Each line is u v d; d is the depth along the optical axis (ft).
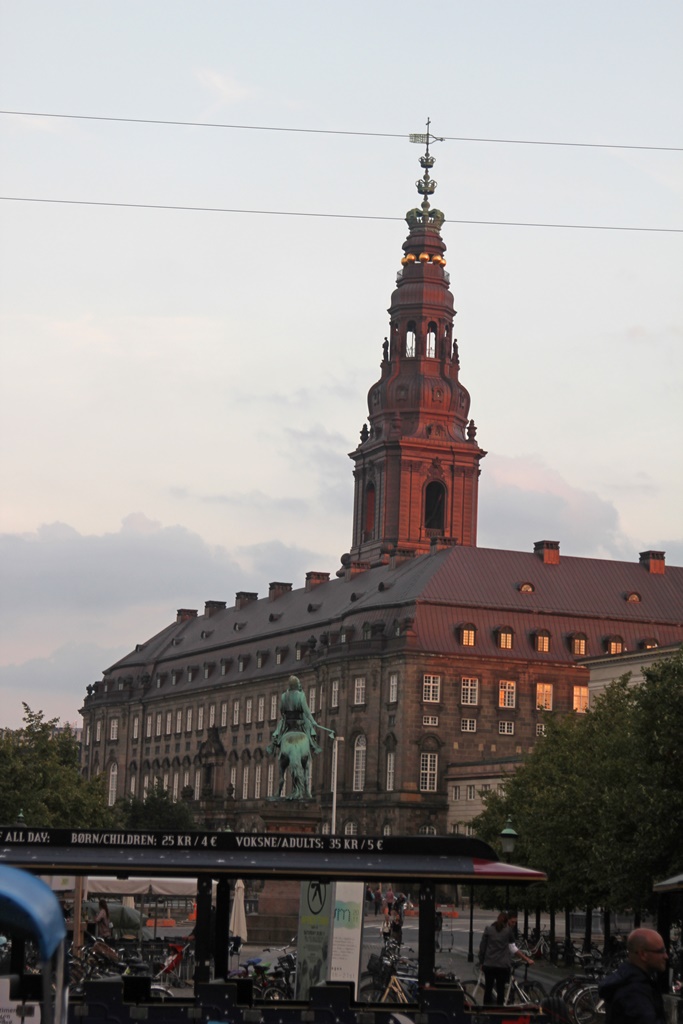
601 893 365.81
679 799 309.01
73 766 633.20
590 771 387.34
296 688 422.00
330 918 198.80
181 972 262.47
